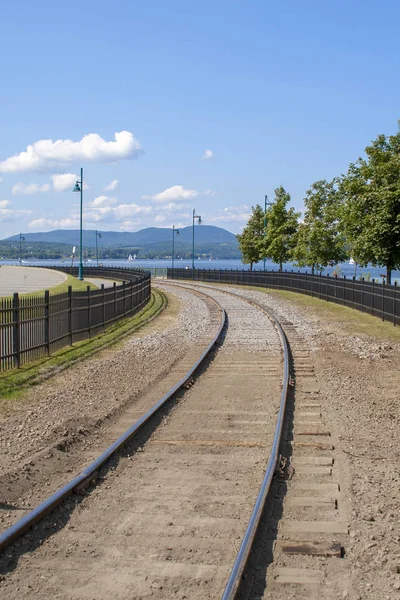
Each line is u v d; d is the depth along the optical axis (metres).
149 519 6.89
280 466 8.37
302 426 10.63
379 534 6.48
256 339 21.48
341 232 35.00
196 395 13.16
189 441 9.80
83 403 12.41
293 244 53.38
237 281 60.78
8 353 15.62
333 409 11.84
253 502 7.31
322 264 45.41
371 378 14.97
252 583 5.52
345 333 23.33
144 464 8.77
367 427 10.64
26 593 5.41
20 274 77.00
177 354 18.64
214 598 5.28
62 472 8.56
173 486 7.90
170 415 11.48
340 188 43.16
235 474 8.32
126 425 10.87
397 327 25.34
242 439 9.94
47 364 16.28
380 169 29.97
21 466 8.52
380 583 5.54
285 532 6.51
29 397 12.84
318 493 7.62
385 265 30.81
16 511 7.17
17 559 5.98
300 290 46.31
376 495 7.55
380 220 28.64
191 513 7.05
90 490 7.75
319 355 18.23
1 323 15.15
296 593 5.38
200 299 41.00
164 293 47.81
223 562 5.89
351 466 8.60
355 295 33.31
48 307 17.78
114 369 16.14
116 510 7.15
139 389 13.74
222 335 22.56
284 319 27.89
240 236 62.22
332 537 6.41
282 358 17.66
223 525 6.71
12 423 10.87
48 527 6.64
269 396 12.96
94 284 53.75
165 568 5.79
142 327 25.84
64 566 5.86
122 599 5.30
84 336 21.59
